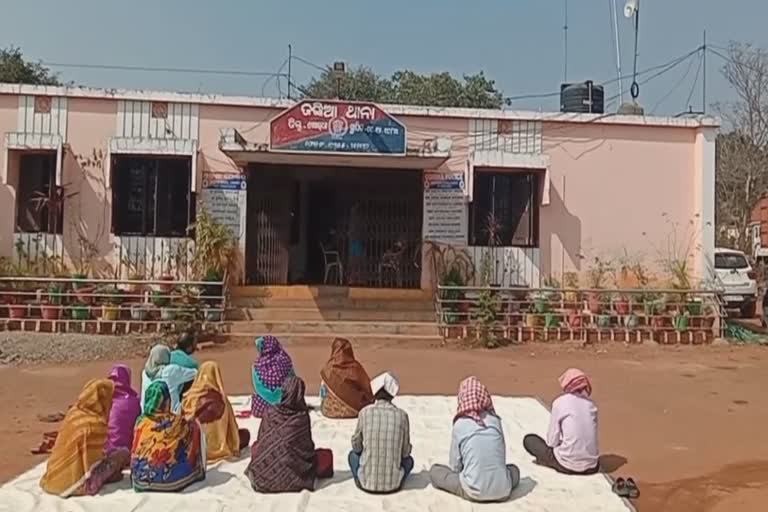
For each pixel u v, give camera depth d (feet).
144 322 51.39
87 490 19.58
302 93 87.45
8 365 41.19
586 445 22.08
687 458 24.93
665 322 54.75
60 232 55.83
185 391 23.71
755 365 45.44
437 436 26.55
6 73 105.70
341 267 65.10
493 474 19.51
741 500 20.58
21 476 21.07
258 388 24.47
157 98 56.34
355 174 63.93
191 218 56.49
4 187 55.62
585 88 65.92
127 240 56.08
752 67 107.65
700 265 59.11
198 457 20.68
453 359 46.21
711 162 59.21
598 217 59.31
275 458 20.12
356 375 28.73
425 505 19.30
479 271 58.29
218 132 56.80
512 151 58.70
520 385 38.40
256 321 53.42
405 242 63.52
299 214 65.72
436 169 58.49
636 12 67.41
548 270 58.80
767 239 119.34
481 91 129.90
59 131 55.93
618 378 40.68
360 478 20.25
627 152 59.62
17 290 52.16
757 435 28.25
